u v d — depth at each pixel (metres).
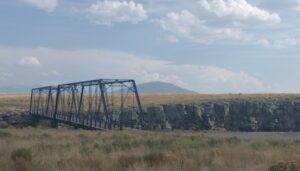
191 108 146.00
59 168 17.75
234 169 19.36
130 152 27.03
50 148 30.16
